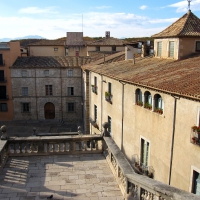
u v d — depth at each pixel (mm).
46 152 14102
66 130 45031
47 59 50781
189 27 23828
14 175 11922
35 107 50094
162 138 16250
